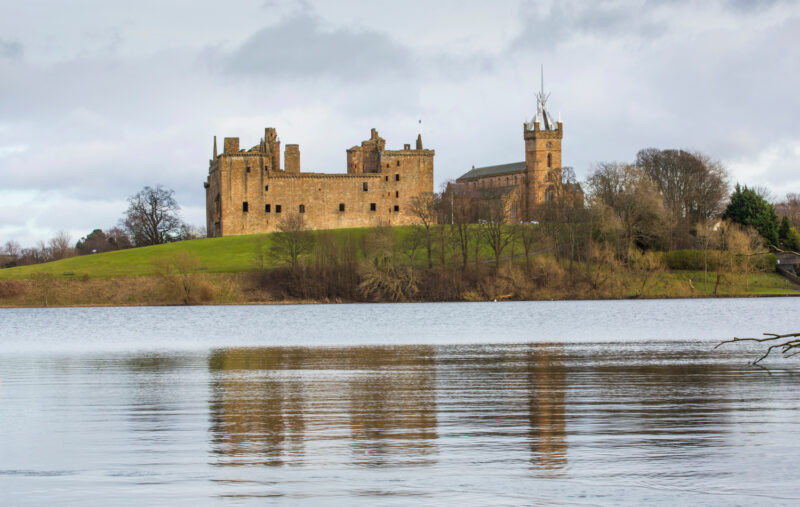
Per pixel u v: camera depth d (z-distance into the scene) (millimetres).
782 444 28125
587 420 31891
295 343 69062
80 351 62500
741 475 25000
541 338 71250
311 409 34625
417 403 35812
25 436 30156
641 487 24078
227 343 69750
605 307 117688
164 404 36156
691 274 142625
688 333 74938
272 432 30406
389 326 90938
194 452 27797
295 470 25781
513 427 30844
